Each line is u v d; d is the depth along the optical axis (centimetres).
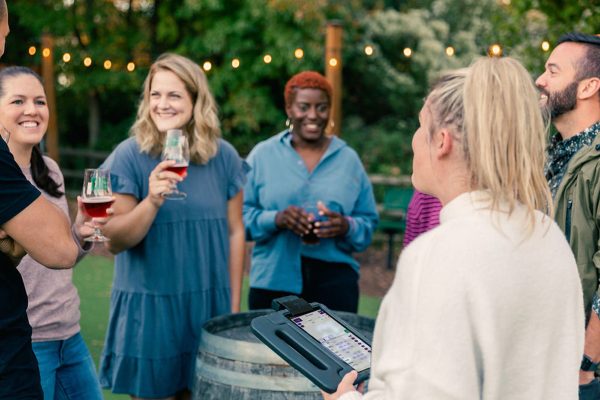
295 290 331
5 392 158
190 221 273
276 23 1154
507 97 126
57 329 240
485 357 118
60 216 165
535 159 128
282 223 324
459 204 128
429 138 134
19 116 233
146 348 270
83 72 1277
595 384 207
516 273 121
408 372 117
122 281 274
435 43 1167
